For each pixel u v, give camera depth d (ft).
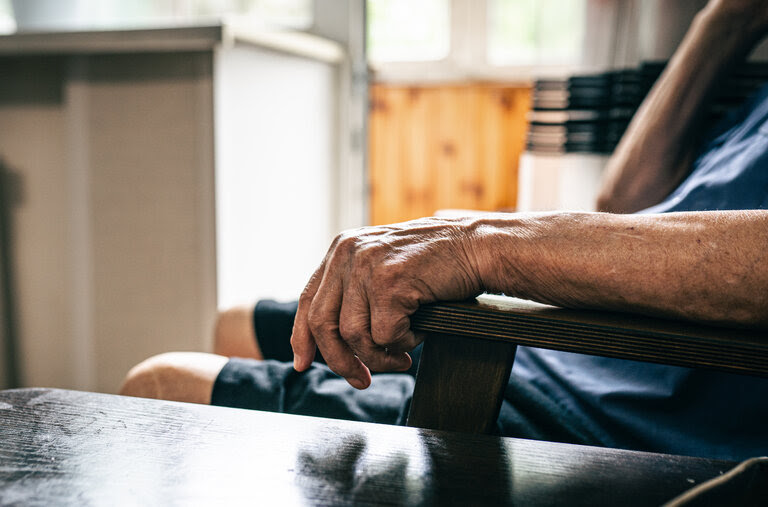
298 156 6.93
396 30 8.80
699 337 1.32
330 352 1.69
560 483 1.11
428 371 1.53
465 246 1.63
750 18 3.09
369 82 7.84
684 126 3.28
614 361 2.27
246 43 5.45
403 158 9.14
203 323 5.57
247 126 5.80
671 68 3.43
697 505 0.94
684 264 1.47
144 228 5.62
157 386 2.32
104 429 1.31
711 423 2.00
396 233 1.67
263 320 2.90
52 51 5.39
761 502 0.97
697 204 2.38
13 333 6.39
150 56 5.31
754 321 1.42
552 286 1.57
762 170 2.18
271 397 2.22
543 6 5.75
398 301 1.52
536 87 5.48
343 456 1.21
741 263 1.43
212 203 5.37
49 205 6.00
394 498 1.05
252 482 1.10
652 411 2.10
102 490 1.07
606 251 1.54
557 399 2.32
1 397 1.49
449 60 8.64
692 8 4.66
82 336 5.97
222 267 5.50
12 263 6.22
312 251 7.50
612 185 3.55
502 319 1.46
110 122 5.55
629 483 1.12
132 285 5.75
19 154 5.98
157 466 1.16
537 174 5.55
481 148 8.82
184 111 5.31
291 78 6.62
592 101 5.23
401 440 1.28
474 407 1.50
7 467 1.15
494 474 1.14
